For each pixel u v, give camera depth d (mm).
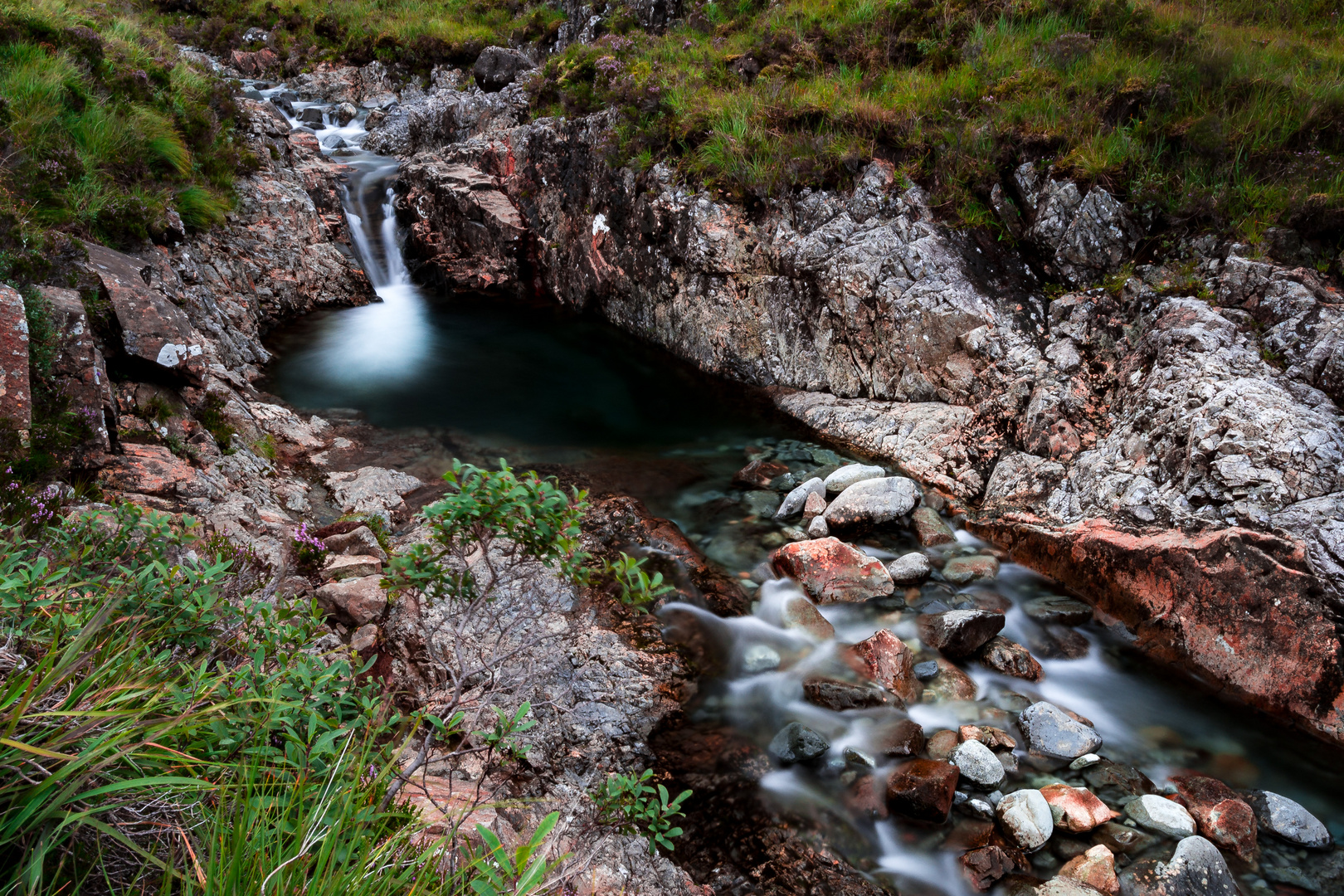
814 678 5211
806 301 9828
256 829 1806
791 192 10125
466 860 2090
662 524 6918
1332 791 4512
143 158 9742
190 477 5641
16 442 4648
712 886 3756
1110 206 8312
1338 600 5012
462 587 2799
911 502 7227
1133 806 4234
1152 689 5367
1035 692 5285
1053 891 3660
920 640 5602
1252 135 8086
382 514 6648
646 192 11328
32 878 1490
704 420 9602
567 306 13453
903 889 3795
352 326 12234
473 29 20391
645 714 4801
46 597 2312
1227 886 3750
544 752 4289
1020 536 6754
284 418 8508
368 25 20859
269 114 14297
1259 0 11094
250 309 11055
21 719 1718
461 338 12148
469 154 15148
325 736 2041
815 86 10992
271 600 3170
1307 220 7258
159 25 20797
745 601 6109
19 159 7762
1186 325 7160
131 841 1692
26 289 5707
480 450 8547
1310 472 5625
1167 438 6586
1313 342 6562
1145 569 5801
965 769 4430
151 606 2475
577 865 2752
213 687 2123
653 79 11852
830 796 4316
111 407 5773
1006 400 8156
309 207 13055
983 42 10500
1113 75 9242
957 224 9203
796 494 7398
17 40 9484
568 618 5305
